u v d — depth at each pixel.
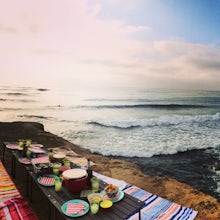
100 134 11.81
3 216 2.88
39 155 4.30
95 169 5.80
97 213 2.26
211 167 7.28
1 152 6.79
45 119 14.64
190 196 4.41
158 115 17.41
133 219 3.26
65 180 2.71
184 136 11.51
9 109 15.49
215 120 16.48
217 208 3.90
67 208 2.31
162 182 5.15
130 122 14.61
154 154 8.62
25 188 4.27
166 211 3.56
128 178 5.29
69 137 11.10
